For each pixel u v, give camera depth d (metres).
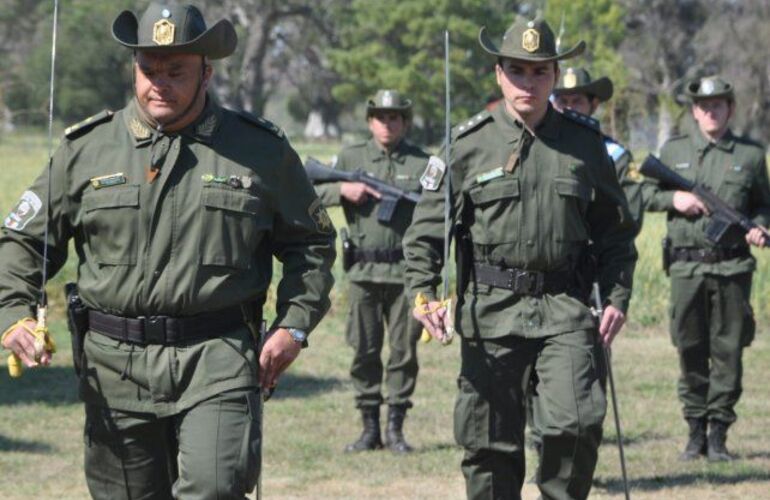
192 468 6.98
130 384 7.25
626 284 9.16
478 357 9.14
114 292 7.20
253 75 106.19
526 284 9.04
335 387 17.17
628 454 13.25
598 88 12.23
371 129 13.93
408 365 13.54
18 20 108.12
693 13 98.00
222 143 7.29
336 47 111.12
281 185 7.43
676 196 12.92
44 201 7.32
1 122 71.62
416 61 94.31
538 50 8.91
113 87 99.56
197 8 7.30
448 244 8.91
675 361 19.08
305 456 13.23
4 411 15.26
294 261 7.51
